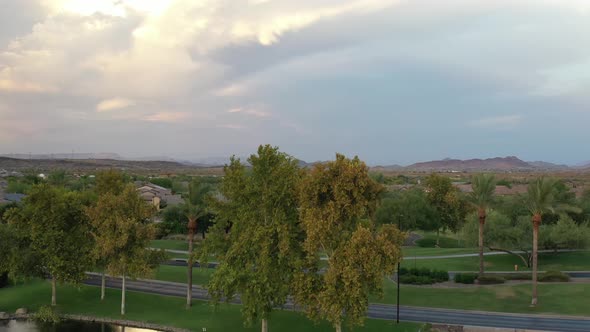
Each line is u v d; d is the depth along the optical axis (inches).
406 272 3063.5
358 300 1761.8
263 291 1926.7
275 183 1995.6
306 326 2230.6
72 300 2672.2
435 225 4835.1
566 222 3422.7
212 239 2148.1
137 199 2529.5
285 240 1866.4
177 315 2409.0
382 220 4645.7
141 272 2374.5
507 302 2484.0
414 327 2144.4
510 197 3826.3
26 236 2573.8
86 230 2642.7
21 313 2496.3
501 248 3383.4
